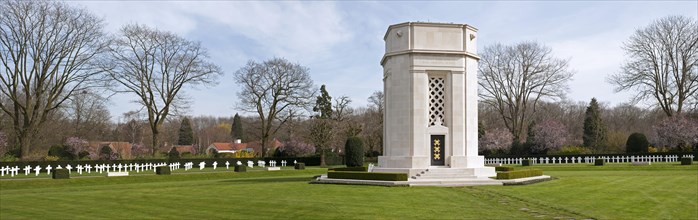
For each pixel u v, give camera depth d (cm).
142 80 6166
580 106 12381
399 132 3662
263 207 2219
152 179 4559
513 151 7438
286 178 4400
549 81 7344
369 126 9550
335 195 2659
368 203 2314
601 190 2783
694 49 6253
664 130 6319
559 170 5000
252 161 7156
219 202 2416
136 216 2028
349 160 5494
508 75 7506
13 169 4806
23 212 2178
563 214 1978
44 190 3434
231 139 13975
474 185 3136
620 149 7456
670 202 2286
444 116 3697
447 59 3688
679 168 4650
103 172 5272
